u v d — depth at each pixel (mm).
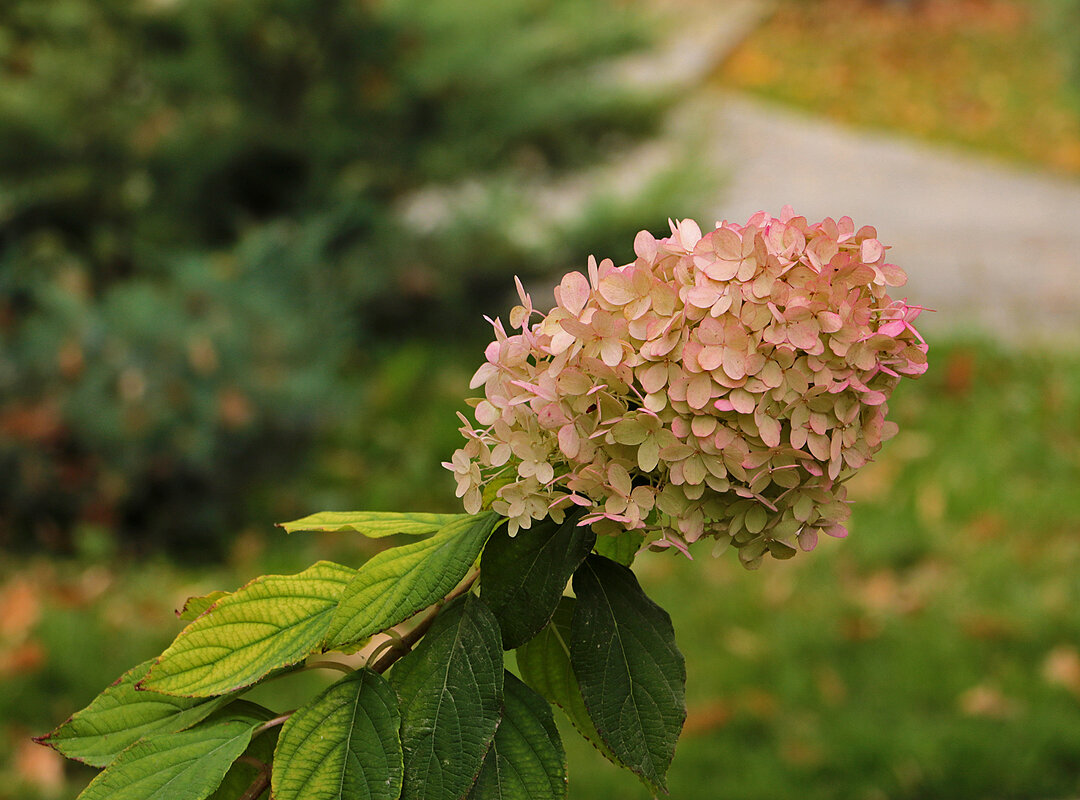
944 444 5227
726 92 13430
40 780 2990
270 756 1097
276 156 5988
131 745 990
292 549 4363
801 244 942
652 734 958
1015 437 5289
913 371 975
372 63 6023
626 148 6695
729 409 905
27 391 4234
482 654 944
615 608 987
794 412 924
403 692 942
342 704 943
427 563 959
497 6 6250
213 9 5652
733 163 7691
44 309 4539
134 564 4234
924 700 3340
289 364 4625
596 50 6496
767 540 965
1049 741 3088
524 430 962
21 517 4297
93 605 3879
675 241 991
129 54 5793
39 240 5773
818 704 3316
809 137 11781
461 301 6188
